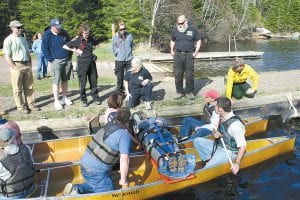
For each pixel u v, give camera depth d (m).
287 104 9.63
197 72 19.05
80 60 8.77
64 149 7.20
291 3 51.06
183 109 8.85
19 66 8.30
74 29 33.00
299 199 5.57
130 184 6.14
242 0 48.69
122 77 9.70
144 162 6.55
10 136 5.14
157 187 5.63
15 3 34.97
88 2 34.97
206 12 41.84
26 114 8.59
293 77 12.20
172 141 6.06
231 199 5.60
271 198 5.61
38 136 8.06
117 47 9.52
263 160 6.76
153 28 31.69
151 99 9.74
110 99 6.26
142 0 32.88
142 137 6.29
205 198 5.63
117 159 5.36
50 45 8.53
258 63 23.25
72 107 9.09
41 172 6.00
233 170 6.00
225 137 6.15
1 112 8.70
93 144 5.38
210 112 7.36
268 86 10.94
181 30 9.21
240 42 42.78
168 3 33.66
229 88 8.57
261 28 49.28
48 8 33.84
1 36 33.59
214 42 42.53
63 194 5.46
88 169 5.38
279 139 7.11
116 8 32.78
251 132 8.13
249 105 9.32
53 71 8.70
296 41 42.62
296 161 6.77
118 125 5.29
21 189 5.24
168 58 22.75
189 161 5.99
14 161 5.13
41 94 10.47
